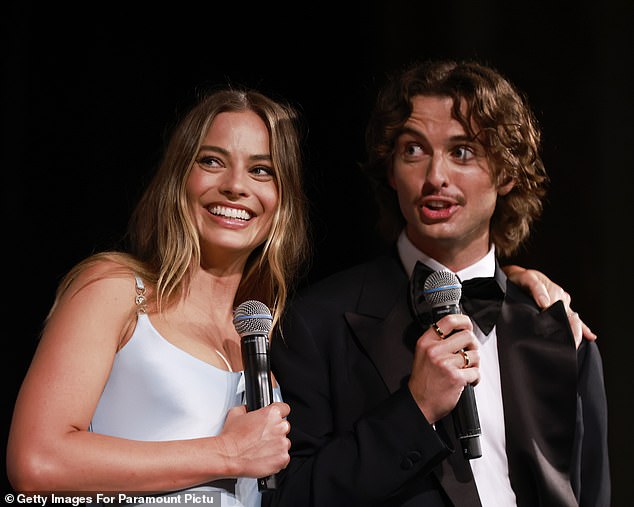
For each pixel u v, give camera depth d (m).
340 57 16.67
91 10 16.17
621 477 14.55
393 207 10.08
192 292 8.88
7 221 15.44
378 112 9.69
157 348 8.14
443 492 8.41
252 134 8.95
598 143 15.13
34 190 15.62
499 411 8.90
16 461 7.23
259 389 8.03
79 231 15.65
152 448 7.54
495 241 10.15
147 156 16.02
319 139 16.53
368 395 8.77
